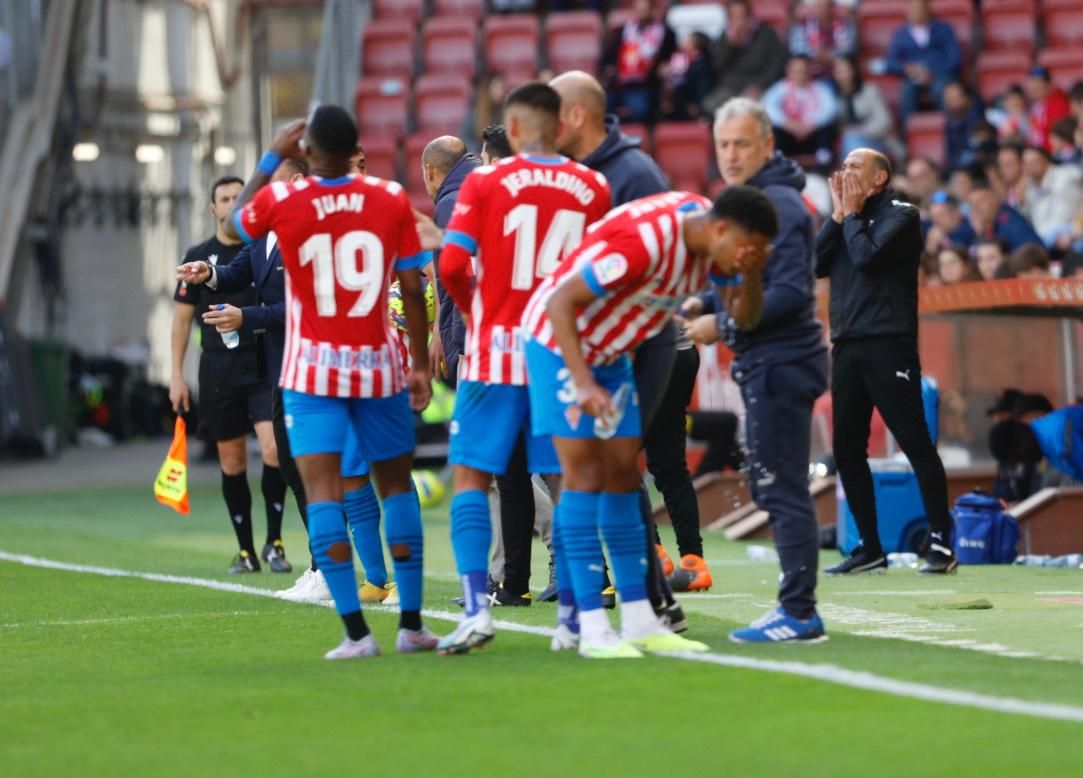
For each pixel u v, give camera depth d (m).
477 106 74.19
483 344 20.34
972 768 13.84
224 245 32.91
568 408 19.59
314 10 97.81
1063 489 35.69
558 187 20.31
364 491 24.69
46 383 76.44
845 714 16.08
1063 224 53.28
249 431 33.88
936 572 31.55
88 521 48.06
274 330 28.47
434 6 78.38
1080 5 71.06
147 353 88.38
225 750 15.30
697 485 45.06
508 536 26.08
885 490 36.19
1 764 15.00
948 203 52.22
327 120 20.09
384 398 20.58
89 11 78.88
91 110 83.88
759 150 20.67
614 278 18.61
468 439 20.45
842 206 31.12
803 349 20.53
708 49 67.88
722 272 19.41
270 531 33.91
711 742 15.03
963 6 71.25
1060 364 40.41
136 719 16.89
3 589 30.28
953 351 40.69
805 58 64.12
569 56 73.50
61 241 80.94
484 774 14.09
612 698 17.14
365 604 26.25
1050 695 16.97
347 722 16.38
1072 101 58.41
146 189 91.88
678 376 27.00
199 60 94.75
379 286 20.33
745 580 30.86
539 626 23.28
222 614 25.73
